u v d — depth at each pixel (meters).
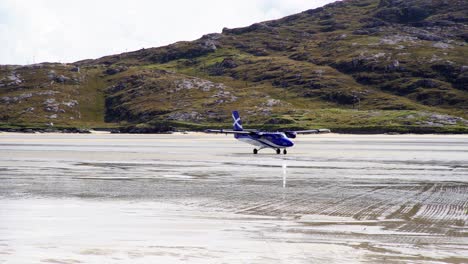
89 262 70.31
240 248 78.31
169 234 88.25
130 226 95.38
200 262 70.38
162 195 138.38
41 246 79.50
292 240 83.94
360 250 77.06
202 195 138.38
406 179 181.50
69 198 132.00
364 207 117.81
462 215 107.50
